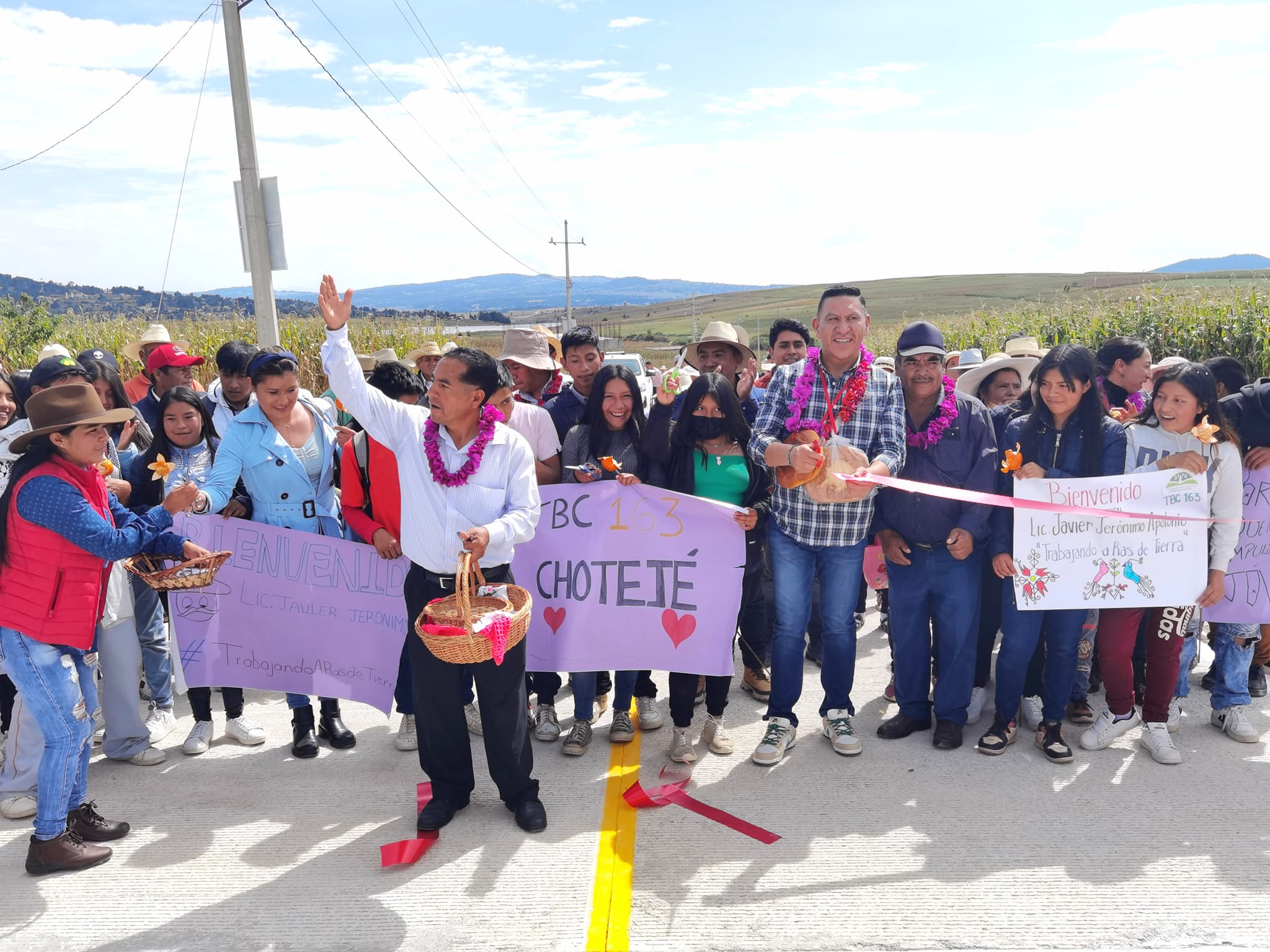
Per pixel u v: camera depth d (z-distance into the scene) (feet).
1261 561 14.66
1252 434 14.97
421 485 11.96
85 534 11.13
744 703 17.72
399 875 11.30
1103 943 9.71
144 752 14.89
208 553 12.83
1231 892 10.62
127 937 10.11
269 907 10.64
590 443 15.56
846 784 13.74
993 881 10.93
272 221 30.81
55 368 13.64
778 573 14.73
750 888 10.85
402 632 15.05
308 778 14.32
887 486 13.91
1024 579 13.94
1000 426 16.20
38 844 11.50
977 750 14.94
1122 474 13.96
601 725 16.56
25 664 11.30
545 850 11.85
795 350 20.61
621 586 15.05
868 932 9.93
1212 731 15.55
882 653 20.54
